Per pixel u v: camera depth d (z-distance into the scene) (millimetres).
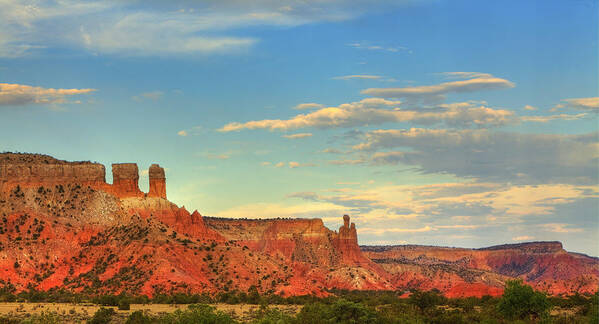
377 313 181250
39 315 191500
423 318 189750
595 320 176000
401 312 198500
